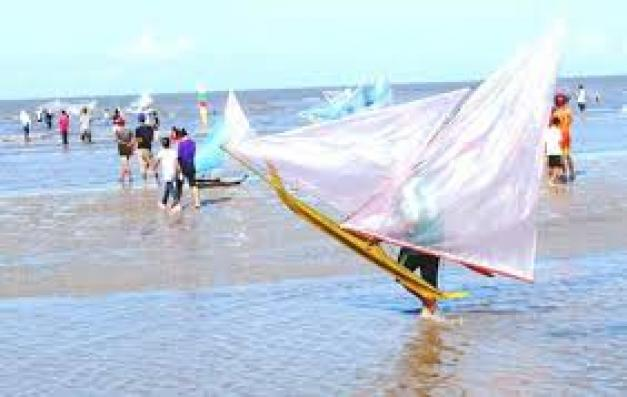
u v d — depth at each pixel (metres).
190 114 120.81
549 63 15.09
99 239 24.86
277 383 12.31
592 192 30.95
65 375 12.93
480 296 17.19
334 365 13.05
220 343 14.38
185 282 19.02
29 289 18.81
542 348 13.60
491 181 15.11
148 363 13.41
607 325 14.87
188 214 29.31
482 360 13.08
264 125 81.75
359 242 15.65
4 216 30.06
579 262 20.03
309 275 19.45
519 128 15.10
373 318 15.74
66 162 51.38
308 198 29.30
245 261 21.08
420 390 11.84
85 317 16.34
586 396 11.40
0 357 13.91
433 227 15.26
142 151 38.50
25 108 188.50
